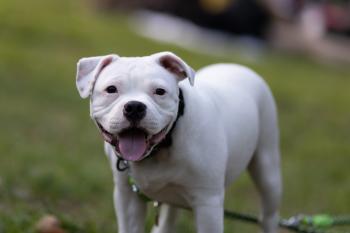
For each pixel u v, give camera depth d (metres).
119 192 4.82
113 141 4.28
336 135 12.45
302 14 24.67
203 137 4.47
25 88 13.28
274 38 24.11
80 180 7.76
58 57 16.39
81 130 10.82
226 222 7.02
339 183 9.29
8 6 20.45
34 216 6.07
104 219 6.56
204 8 23.59
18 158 8.34
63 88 13.52
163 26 23.30
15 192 6.86
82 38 18.45
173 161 4.42
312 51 24.28
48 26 18.91
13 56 15.56
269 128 5.55
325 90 16.92
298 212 7.94
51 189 7.23
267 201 5.70
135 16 24.20
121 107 4.10
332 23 24.61
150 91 4.18
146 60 4.30
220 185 4.61
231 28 23.67
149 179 4.51
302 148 11.07
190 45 21.66
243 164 5.17
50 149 9.14
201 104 4.53
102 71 4.31
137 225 4.90
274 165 5.65
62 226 6.00
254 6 23.67
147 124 4.09
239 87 5.29
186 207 4.77
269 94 5.58
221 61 18.47
